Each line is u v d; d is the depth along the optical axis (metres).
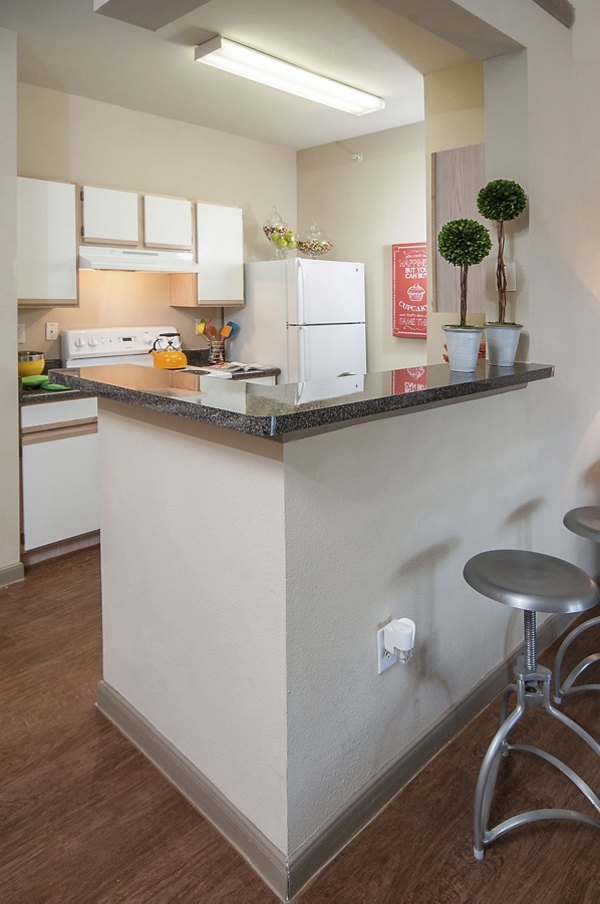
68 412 3.40
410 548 1.77
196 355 4.63
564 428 2.51
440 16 1.84
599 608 2.85
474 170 2.52
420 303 4.37
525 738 2.01
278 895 1.49
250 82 3.50
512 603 1.50
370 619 1.66
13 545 3.17
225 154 4.53
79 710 2.16
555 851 1.60
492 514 2.12
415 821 1.70
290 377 4.36
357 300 4.57
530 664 1.66
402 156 4.36
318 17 2.73
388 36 2.87
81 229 3.60
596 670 2.38
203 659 1.69
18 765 1.90
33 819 1.71
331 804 1.61
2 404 3.05
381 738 1.75
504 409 2.10
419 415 1.74
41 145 3.64
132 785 1.83
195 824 1.69
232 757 1.63
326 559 1.50
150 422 1.75
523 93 2.07
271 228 4.54
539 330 2.24
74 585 3.14
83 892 1.49
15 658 2.48
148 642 1.90
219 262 4.32
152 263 3.90
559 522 2.57
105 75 3.42
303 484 1.42
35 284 3.43
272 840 1.54
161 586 1.80
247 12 2.68
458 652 2.03
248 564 1.50
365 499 1.59
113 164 3.96
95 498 3.57
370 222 4.60
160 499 1.76
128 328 4.18
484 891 1.49
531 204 2.12
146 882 1.52
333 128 4.38
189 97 3.77
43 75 3.43
